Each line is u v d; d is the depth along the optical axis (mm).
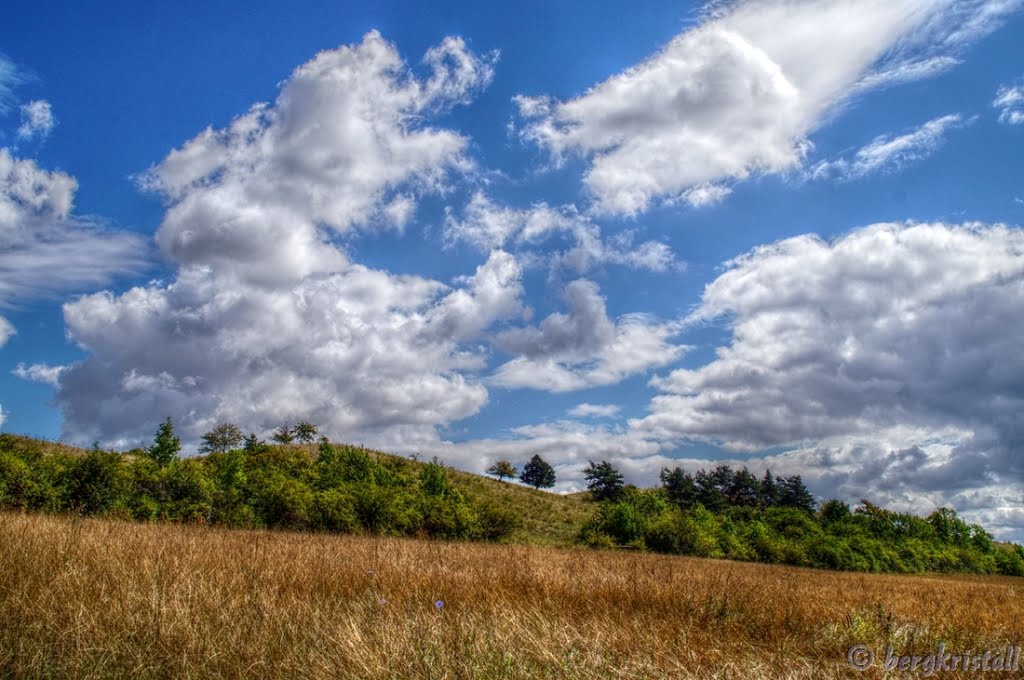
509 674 4562
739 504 94438
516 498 67438
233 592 6559
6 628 4699
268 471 36656
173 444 33188
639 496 63812
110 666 4320
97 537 8820
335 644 4906
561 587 8602
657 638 5734
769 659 5555
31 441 30750
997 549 64188
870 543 49344
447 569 9547
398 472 50781
